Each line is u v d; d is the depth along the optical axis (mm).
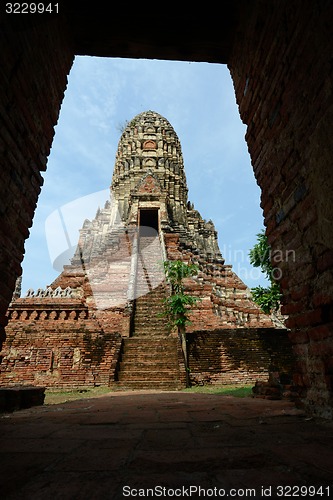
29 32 3797
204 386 11570
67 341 12789
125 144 33781
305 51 3363
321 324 3234
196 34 5223
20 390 5125
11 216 3598
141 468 1812
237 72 5363
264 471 1720
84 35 5180
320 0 3037
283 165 3990
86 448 2285
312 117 3277
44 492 1487
